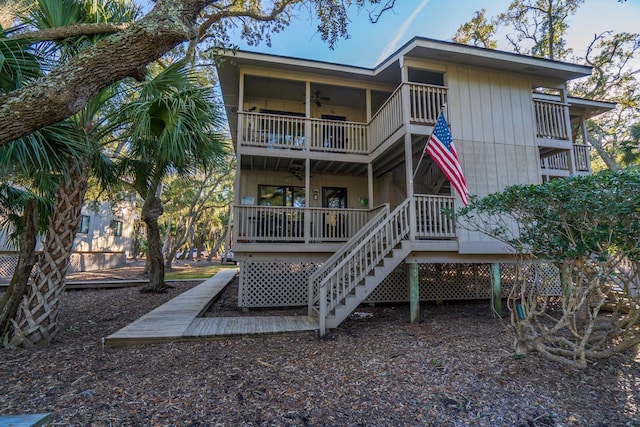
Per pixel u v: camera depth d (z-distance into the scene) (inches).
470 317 275.3
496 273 283.7
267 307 313.3
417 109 312.5
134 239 1200.8
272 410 116.6
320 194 419.8
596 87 636.7
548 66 316.2
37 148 128.5
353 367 154.7
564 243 158.7
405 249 256.7
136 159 259.6
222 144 231.8
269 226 319.0
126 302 326.3
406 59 298.8
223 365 155.0
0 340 181.0
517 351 167.2
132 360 160.4
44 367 150.9
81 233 667.4
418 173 399.9
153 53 100.2
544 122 334.6
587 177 145.3
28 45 116.3
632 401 127.4
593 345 170.6
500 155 306.2
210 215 1237.7
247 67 336.8
